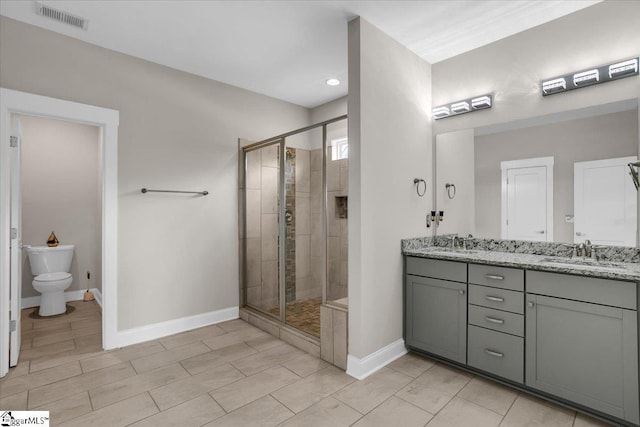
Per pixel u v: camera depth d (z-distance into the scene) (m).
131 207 2.87
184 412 1.87
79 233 4.34
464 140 2.79
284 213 3.21
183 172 3.18
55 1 2.14
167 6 2.20
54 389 2.11
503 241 2.57
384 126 2.46
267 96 3.84
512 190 2.53
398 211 2.60
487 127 2.65
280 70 3.19
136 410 1.89
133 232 2.88
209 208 3.36
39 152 4.09
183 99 3.18
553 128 2.33
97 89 2.69
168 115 3.09
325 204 2.76
